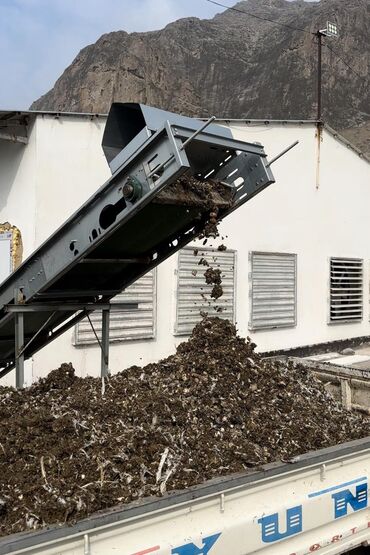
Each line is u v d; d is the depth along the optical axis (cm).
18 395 446
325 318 1520
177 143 349
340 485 371
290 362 564
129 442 357
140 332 1086
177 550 292
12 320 505
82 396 429
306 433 418
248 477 323
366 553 412
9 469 329
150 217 439
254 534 324
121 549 279
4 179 992
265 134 1336
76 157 964
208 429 394
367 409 576
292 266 1420
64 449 344
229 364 476
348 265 1598
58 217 945
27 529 276
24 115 914
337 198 1545
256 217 1323
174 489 310
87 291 513
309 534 355
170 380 454
